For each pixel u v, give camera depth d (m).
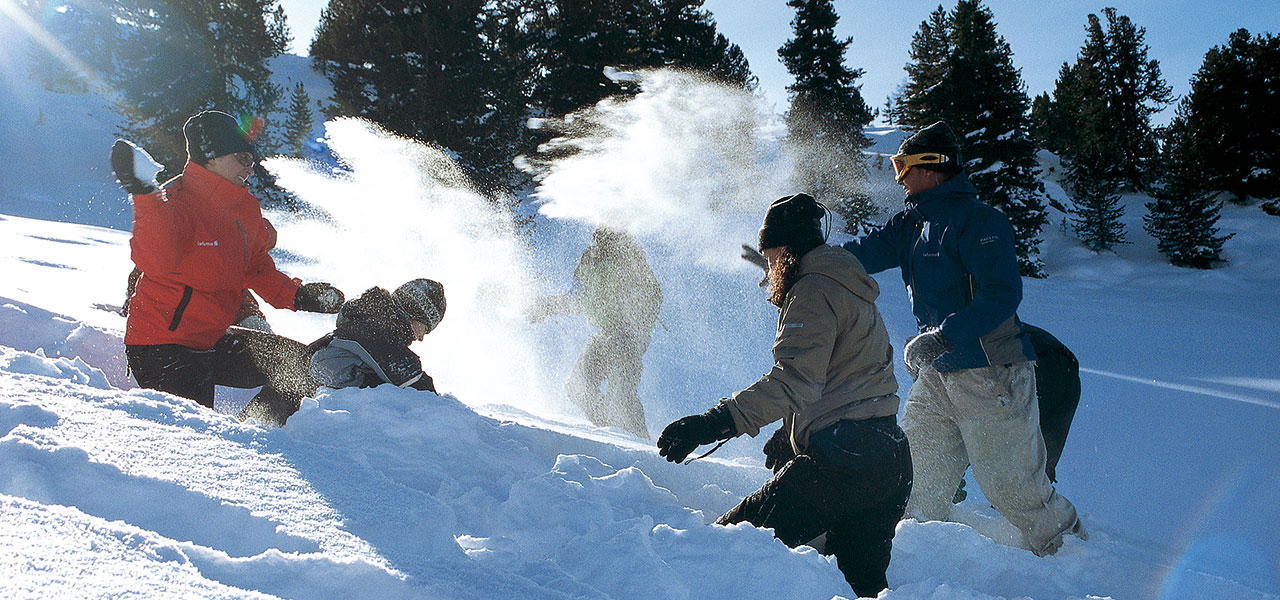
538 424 3.47
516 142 24.84
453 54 25.30
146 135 27.78
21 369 2.33
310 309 3.61
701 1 32.78
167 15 28.22
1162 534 3.61
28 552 1.11
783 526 2.29
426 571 1.39
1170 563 2.97
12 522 1.19
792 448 2.48
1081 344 11.61
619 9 31.69
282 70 44.56
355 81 25.50
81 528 1.22
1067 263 34.91
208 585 1.15
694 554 1.77
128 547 1.21
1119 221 41.84
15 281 6.03
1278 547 3.42
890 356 2.44
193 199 3.04
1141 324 14.53
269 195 17.52
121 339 3.86
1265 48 44.16
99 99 34.88
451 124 24.70
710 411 2.24
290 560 1.28
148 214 2.84
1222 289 29.11
